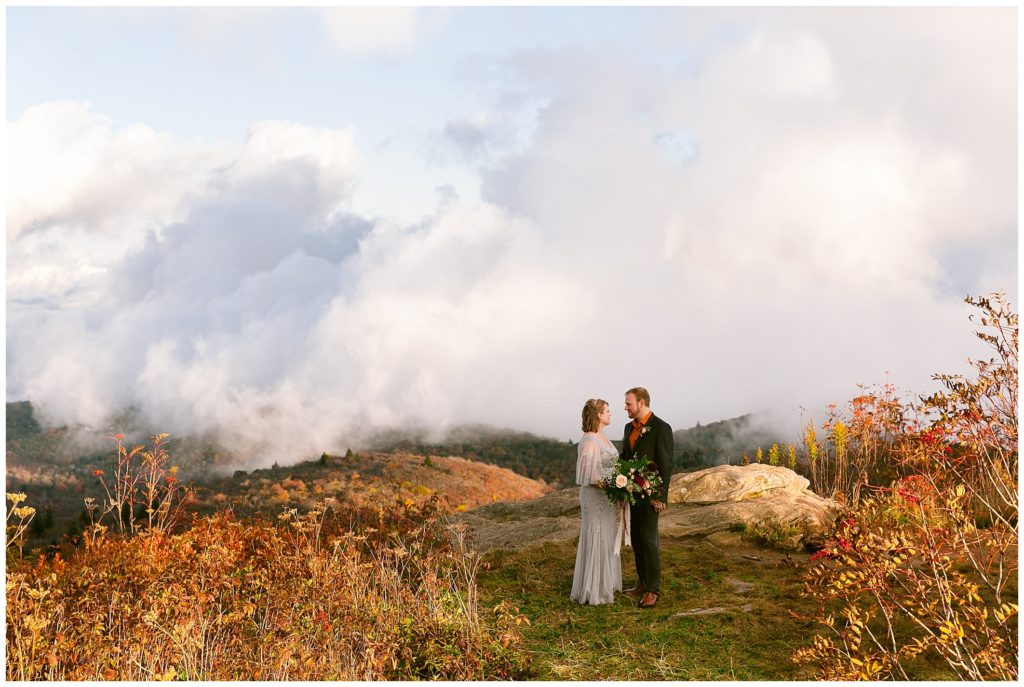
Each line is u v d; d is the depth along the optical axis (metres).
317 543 5.94
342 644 4.69
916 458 4.63
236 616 4.65
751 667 4.48
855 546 4.57
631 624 5.48
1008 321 4.12
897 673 4.11
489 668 4.70
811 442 10.95
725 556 7.13
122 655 4.15
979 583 5.09
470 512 10.68
